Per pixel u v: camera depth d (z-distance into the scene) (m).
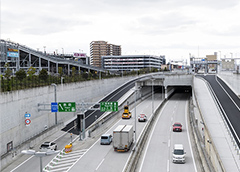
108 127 52.50
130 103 79.25
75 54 166.38
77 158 33.56
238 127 39.41
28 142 38.41
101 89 85.62
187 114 65.00
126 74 120.81
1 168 30.36
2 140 34.78
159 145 39.28
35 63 103.56
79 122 42.28
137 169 29.34
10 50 74.69
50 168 30.03
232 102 58.94
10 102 37.31
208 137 29.88
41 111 48.44
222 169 21.53
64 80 62.88
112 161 32.09
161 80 93.38
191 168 29.50
